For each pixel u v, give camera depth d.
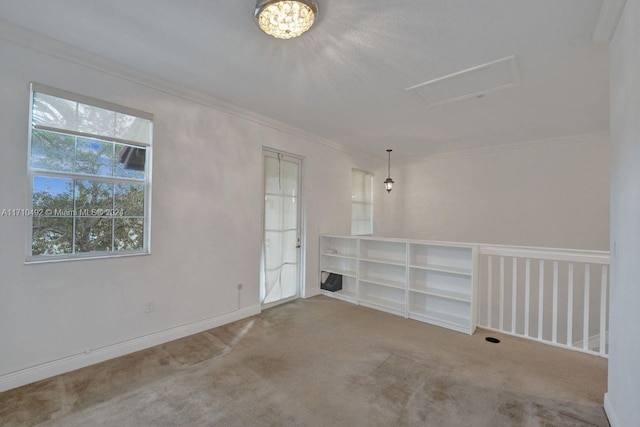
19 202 2.17
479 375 2.43
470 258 3.53
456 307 3.65
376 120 3.95
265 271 4.08
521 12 1.85
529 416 1.94
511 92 3.02
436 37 2.13
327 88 3.00
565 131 4.32
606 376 2.42
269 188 4.12
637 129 1.48
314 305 4.27
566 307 4.51
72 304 2.41
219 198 3.42
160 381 2.30
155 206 2.88
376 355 2.77
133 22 2.01
